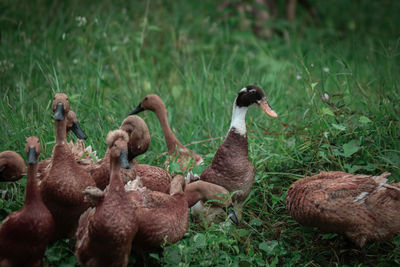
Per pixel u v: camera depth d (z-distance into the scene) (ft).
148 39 59.77
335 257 28.91
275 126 41.24
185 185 29.78
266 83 50.21
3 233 23.68
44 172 28.17
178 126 43.42
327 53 52.54
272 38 68.08
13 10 57.16
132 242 26.27
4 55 47.65
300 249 29.55
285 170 35.17
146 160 37.32
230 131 32.04
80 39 50.39
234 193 31.19
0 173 26.00
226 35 62.28
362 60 56.29
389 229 27.12
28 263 24.30
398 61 49.88
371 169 32.24
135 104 43.93
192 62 55.11
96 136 37.37
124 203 23.86
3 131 34.99
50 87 41.24
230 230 28.68
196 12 68.18
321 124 36.06
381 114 35.70
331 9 79.41
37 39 51.90
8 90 40.91
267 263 26.86
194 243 26.86
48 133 35.73
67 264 25.44
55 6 59.52
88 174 27.50
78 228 25.53
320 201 26.84
